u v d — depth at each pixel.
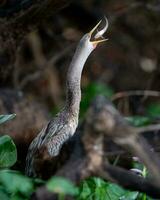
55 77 15.97
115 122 5.62
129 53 17.98
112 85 17.28
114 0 17.28
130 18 17.55
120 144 5.76
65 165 5.87
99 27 15.36
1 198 6.18
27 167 6.91
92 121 5.65
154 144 10.71
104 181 6.74
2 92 12.09
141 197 6.94
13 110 11.79
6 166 6.59
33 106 12.16
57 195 5.80
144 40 17.92
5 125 10.92
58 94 15.86
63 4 9.09
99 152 5.73
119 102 13.85
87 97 13.84
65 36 16.06
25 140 10.81
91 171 5.75
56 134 6.64
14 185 5.55
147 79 17.44
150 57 17.73
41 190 5.79
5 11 9.54
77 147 5.80
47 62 14.95
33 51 15.89
